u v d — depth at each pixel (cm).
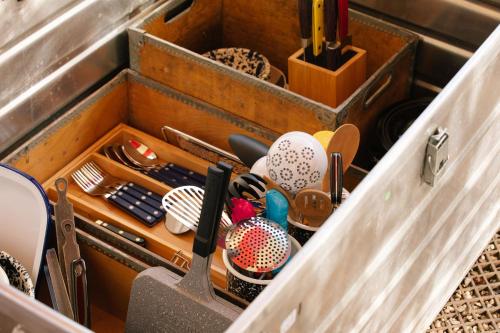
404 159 139
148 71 191
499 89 170
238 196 155
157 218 175
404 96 197
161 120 196
